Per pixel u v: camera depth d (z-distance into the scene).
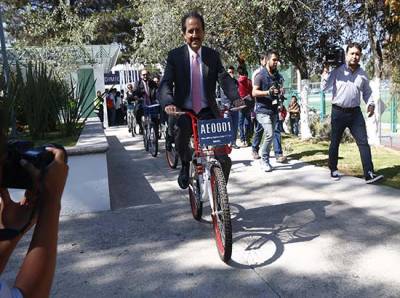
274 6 9.34
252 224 4.57
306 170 6.89
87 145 5.25
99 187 5.26
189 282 3.38
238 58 10.89
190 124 4.31
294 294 3.12
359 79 5.77
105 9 33.31
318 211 4.85
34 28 14.98
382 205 4.93
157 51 15.64
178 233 4.42
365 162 5.85
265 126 6.95
